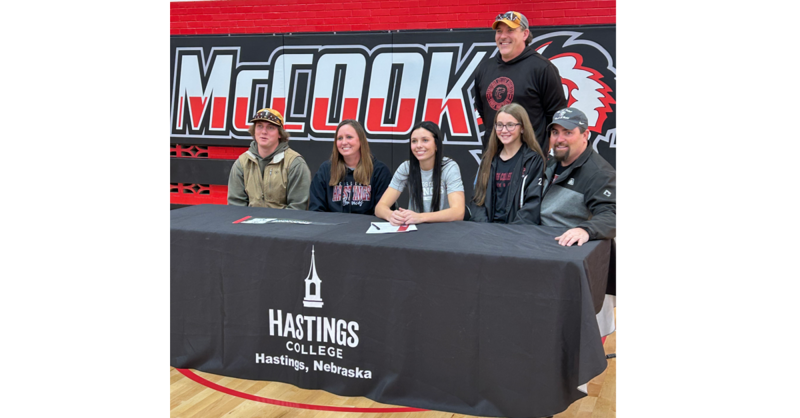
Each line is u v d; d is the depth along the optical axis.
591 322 2.15
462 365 2.38
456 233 2.64
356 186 3.39
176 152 5.09
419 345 2.45
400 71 4.48
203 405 2.58
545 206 2.85
